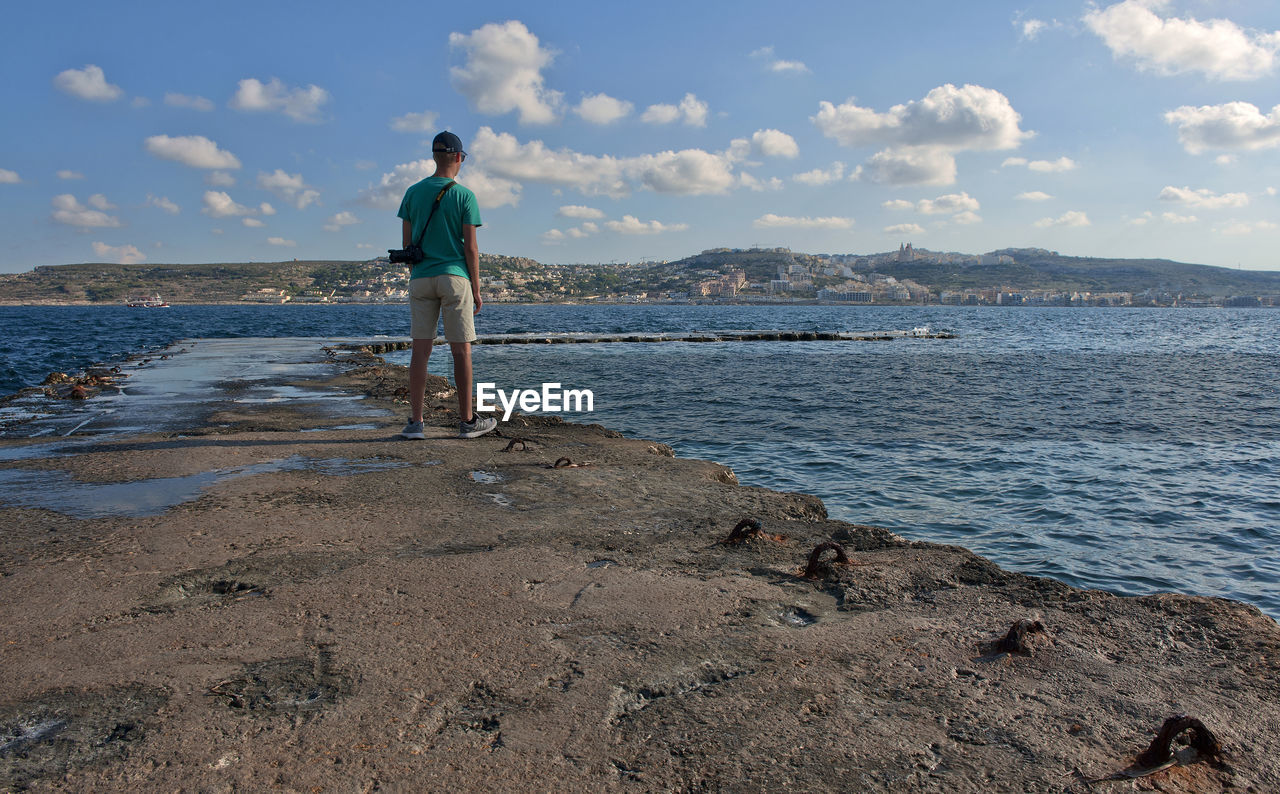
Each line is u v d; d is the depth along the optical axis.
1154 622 2.57
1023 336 63.69
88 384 12.00
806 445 12.92
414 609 2.70
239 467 5.24
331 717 1.97
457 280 6.22
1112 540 8.05
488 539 3.58
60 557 3.28
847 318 129.62
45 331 53.47
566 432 7.30
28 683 2.15
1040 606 2.74
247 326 68.44
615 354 38.06
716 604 2.78
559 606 2.74
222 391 11.03
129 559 3.25
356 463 5.40
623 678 2.20
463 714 2.00
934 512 8.98
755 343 50.53
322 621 2.59
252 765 1.76
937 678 2.21
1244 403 19.72
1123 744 1.86
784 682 2.18
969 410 17.88
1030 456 12.22
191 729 1.91
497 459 5.61
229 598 2.81
